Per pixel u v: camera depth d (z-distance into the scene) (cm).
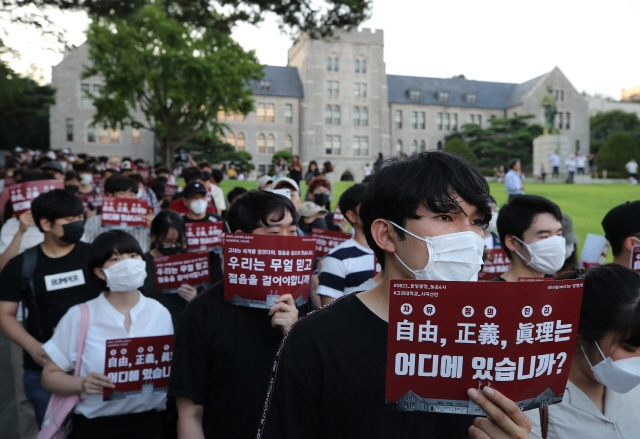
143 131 5888
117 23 1122
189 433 233
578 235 1330
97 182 1177
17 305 340
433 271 134
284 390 140
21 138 5612
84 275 347
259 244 230
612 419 184
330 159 6781
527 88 7525
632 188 2958
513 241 321
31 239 489
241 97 3008
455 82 7750
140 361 269
